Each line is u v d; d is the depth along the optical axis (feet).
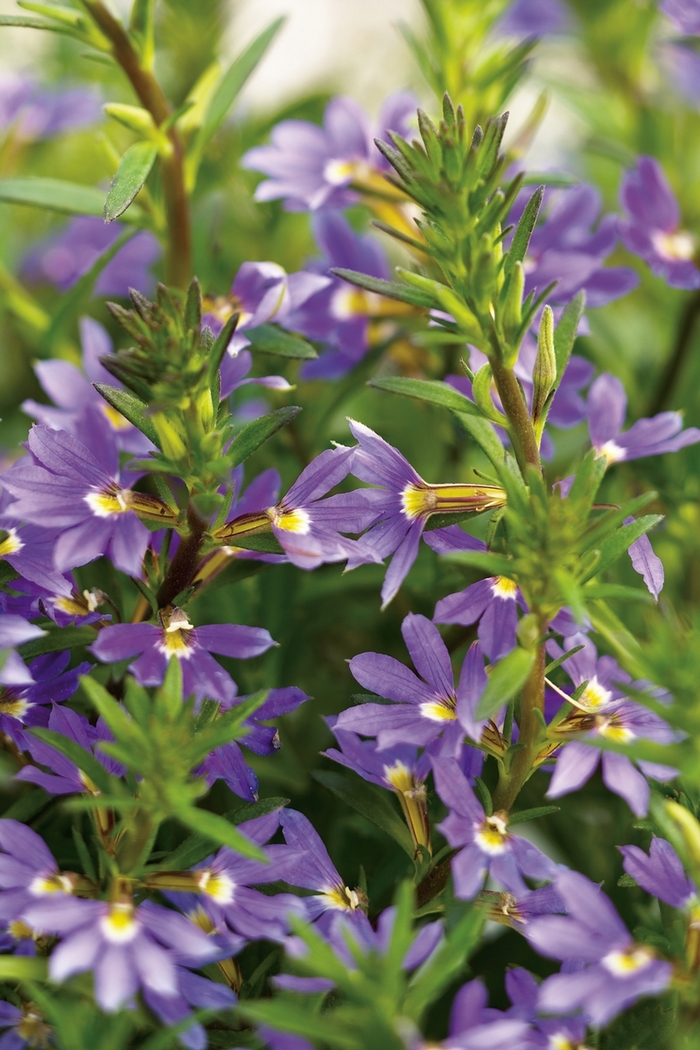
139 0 1.87
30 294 2.46
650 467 1.93
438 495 1.63
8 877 1.55
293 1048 1.50
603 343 2.10
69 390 1.86
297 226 2.32
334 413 1.99
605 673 1.64
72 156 2.59
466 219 1.59
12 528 1.64
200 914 1.61
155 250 2.18
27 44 2.86
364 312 1.98
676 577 1.99
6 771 1.65
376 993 1.48
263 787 1.84
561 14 2.50
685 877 1.57
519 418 1.61
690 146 2.40
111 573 1.76
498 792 1.60
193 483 1.60
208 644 1.60
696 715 1.53
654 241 2.00
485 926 1.67
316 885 1.61
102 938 1.51
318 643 2.00
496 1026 1.49
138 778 1.61
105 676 1.76
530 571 1.55
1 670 1.57
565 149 2.55
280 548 1.62
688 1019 1.55
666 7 2.06
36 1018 1.58
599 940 1.52
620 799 1.82
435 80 2.03
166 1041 1.51
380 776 1.65
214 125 1.92
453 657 1.81
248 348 1.79
